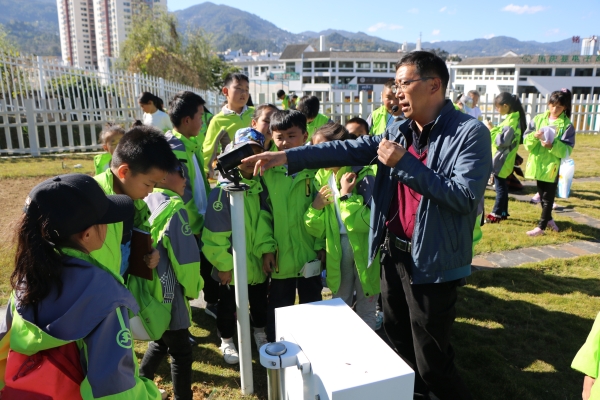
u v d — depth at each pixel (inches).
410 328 104.9
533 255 208.4
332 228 121.9
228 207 113.1
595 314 152.9
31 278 53.9
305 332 75.8
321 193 118.8
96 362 55.3
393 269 99.3
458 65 2795.3
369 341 73.0
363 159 99.5
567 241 225.3
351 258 126.6
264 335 135.2
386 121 207.6
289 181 121.1
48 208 53.8
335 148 98.7
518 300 162.6
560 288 173.3
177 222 95.4
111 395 54.9
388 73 3289.9
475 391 115.1
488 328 145.2
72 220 54.6
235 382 119.1
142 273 88.0
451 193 77.7
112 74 518.0
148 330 92.4
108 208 60.2
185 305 99.7
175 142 132.4
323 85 3105.3
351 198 120.6
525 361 128.6
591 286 175.0
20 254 54.5
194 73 1102.4
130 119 515.5
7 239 57.6
